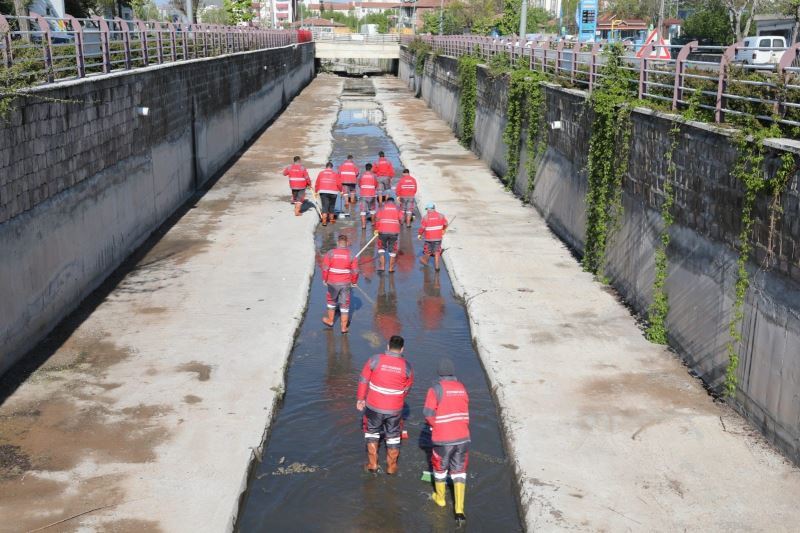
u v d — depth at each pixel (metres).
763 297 9.87
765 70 12.20
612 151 15.85
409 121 45.16
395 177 28.11
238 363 12.00
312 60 82.44
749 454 9.45
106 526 7.96
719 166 11.23
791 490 8.70
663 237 13.09
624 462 9.31
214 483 8.80
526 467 9.21
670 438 9.86
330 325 14.23
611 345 12.95
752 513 8.28
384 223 17.09
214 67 28.17
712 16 50.06
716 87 13.04
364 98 62.94
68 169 14.04
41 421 10.08
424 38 65.75
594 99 16.80
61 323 13.52
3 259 11.37
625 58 16.42
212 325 13.52
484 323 13.86
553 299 15.20
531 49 26.33
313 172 28.55
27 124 12.28
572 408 10.69
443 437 8.56
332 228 21.20
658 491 8.70
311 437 10.38
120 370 11.66
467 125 34.91
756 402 10.01
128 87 17.77
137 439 9.69
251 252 18.05
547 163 21.66
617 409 10.66
